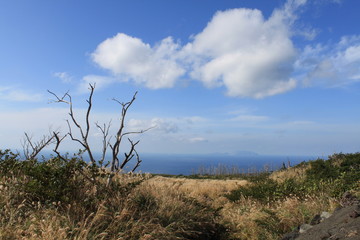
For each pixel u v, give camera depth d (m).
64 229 4.54
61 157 6.22
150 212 6.36
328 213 6.40
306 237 5.23
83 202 5.66
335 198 7.80
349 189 8.05
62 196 5.52
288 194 10.05
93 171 6.24
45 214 5.10
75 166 6.02
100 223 5.33
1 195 5.45
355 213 5.03
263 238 6.88
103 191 6.29
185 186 14.68
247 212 8.95
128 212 5.79
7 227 4.60
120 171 7.08
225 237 7.27
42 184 5.67
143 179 7.48
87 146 6.48
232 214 9.01
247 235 7.24
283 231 6.92
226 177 31.19
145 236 5.19
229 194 12.63
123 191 6.49
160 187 8.12
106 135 6.81
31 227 4.55
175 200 7.40
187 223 6.64
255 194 11.03
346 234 4.42
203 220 7.42
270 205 9.88
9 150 6.73
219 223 7.93
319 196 8.44
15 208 5.18
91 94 6.64
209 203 9.38
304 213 7.22
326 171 12.56
